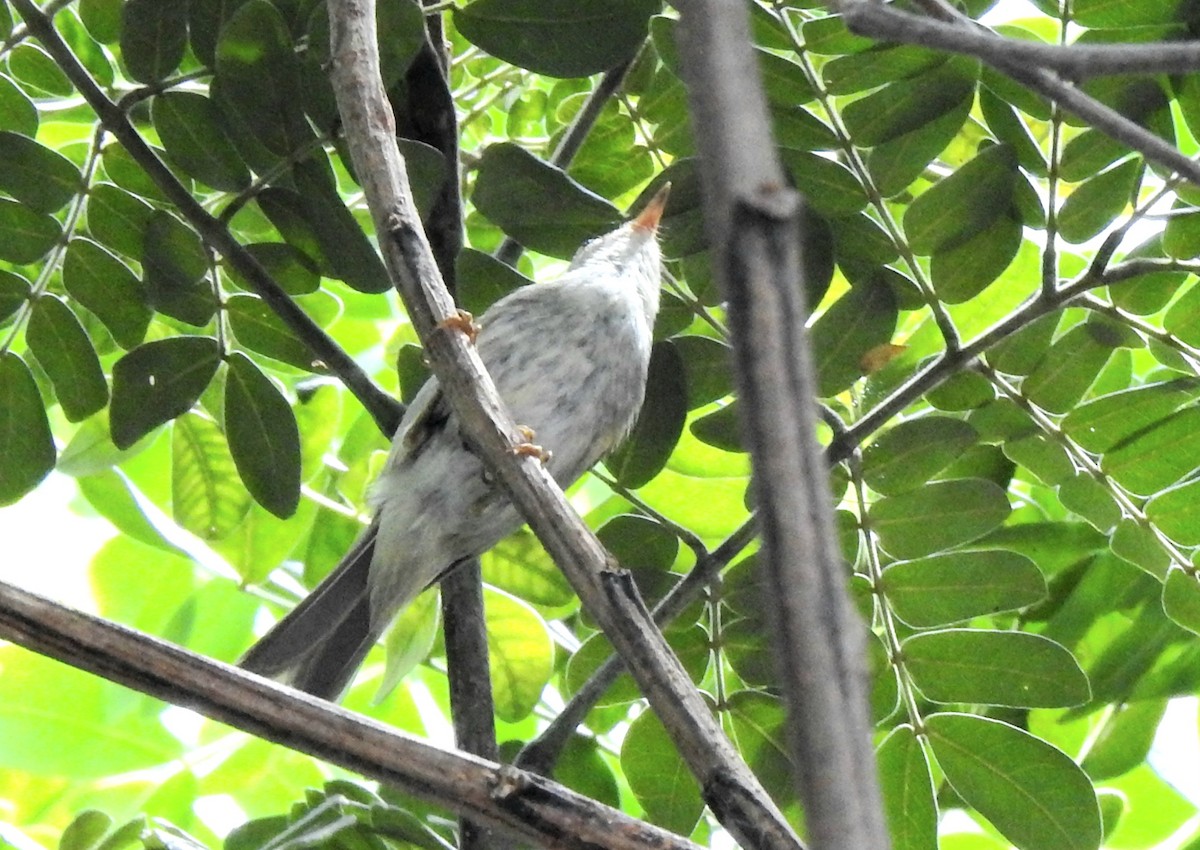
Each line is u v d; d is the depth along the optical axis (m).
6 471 6.45
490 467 4.48
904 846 6.07
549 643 7.31
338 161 7.57
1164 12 5.77
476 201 6.30
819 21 5.95
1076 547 7.41
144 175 6.50
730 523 7.65
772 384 1.88
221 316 6.54
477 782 4.12
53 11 6.21
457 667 6.51
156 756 9.01
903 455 6.23
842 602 1.86
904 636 6.57
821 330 6.11
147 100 6.45
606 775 6.91
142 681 4.07
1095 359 6.29
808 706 1.83
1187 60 2.69
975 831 7.59
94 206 6.41
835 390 6.16
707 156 1.93
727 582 6.41
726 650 6.44
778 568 1.87
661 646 4.00
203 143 6.06
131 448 7.45
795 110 6.11
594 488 8.97
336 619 6.99
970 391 6.45
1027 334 6.27
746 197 1.89
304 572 8.10
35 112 6.48
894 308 6.09
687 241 6.55
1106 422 6.34
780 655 1.86
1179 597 6.41
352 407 8.73
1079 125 5.95
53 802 8.81
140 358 6.47
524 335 7.15
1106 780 7.26
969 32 2.82
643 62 6.73
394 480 6.92
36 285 6.45
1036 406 6.40
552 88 8.04
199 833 8.67
